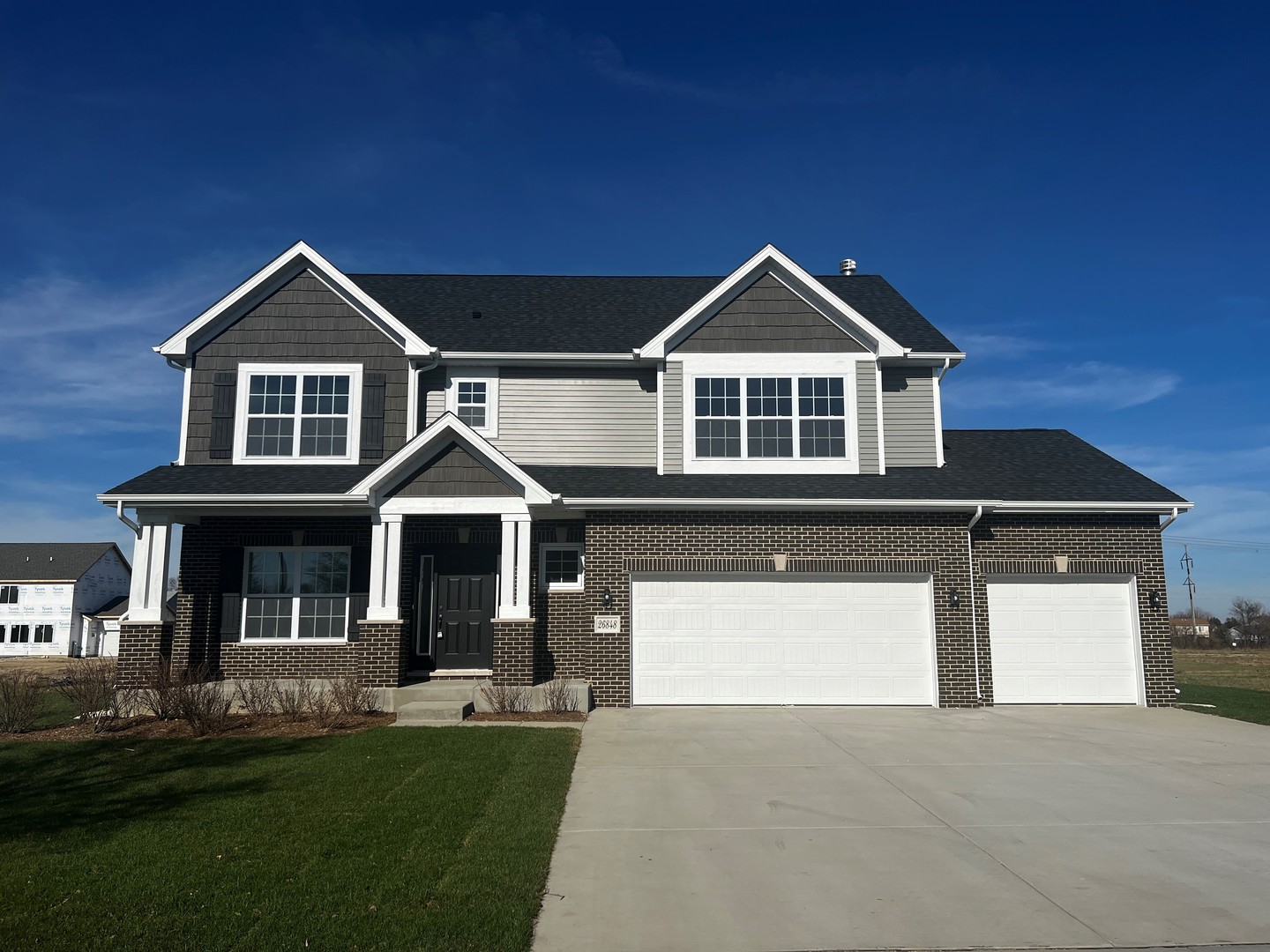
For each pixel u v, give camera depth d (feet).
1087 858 23.44
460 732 40.04
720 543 50.60
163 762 33.86
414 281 68.39
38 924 18.47
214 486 49.32
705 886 21.34
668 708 48.93
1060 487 53.06
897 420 57.11
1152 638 51.37
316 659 52.54
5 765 33.68
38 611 194.80
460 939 17.75
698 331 56.49
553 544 53.31
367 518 53.57
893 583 50.96
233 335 55.57
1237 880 21.77
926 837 25.16
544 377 57.47
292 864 22.08
